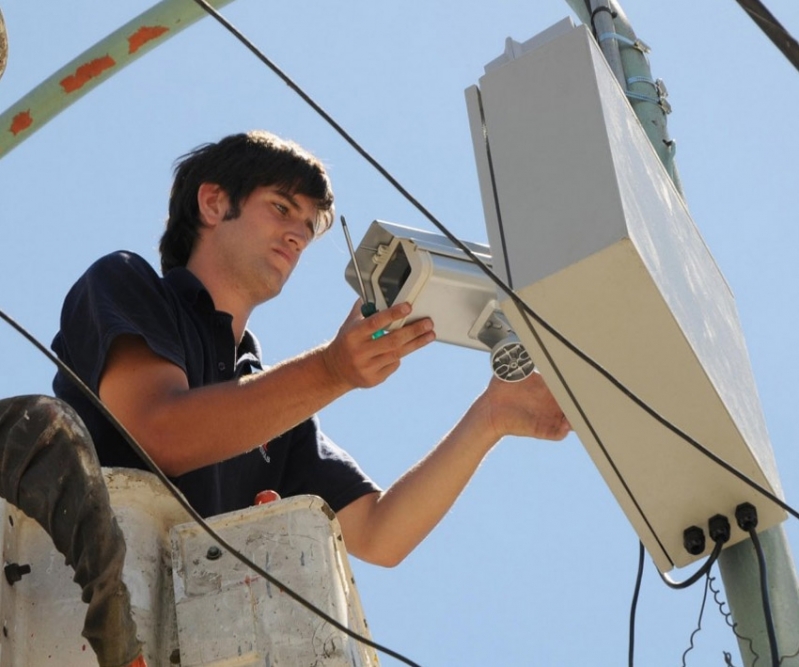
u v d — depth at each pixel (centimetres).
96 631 511
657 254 604
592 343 590
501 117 628
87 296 692
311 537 580
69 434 522
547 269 577
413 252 685
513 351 704
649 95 823
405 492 793
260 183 768
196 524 584
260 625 561
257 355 762
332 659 551
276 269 757
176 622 570
